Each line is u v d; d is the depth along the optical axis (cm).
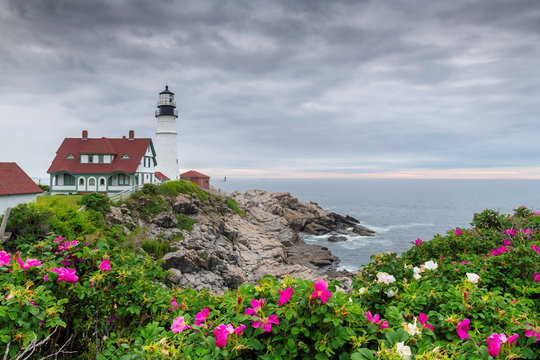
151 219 3294
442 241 1068
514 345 400
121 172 4534
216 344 391
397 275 632
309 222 6562
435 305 529
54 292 528
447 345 425
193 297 678
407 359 358
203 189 5478
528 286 686
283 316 412
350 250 5347
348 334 405
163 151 6556
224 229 4294
